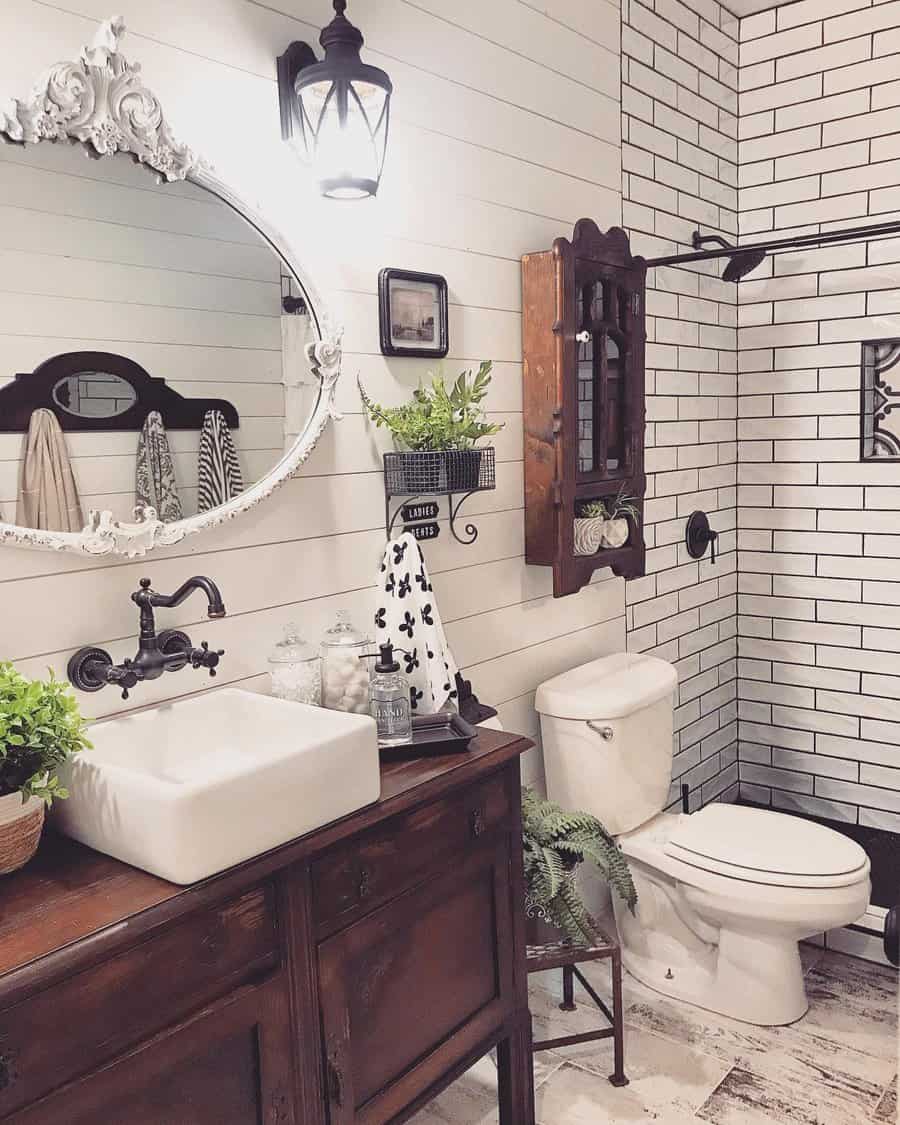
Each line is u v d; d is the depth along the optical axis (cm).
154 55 160
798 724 350
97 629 158
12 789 129
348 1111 152
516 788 188
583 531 252
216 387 171
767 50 338
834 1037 236
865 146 320
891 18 311
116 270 156
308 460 191
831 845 238
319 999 146
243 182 175
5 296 142
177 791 126
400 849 161
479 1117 210
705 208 328
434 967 170
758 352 347
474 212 229
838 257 327
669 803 318
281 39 181
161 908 123
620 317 264
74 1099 115
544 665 262
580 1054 230
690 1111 210
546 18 249
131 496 159
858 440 329
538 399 242
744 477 354
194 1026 128
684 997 252
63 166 148
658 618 312
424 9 212
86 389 153
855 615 335
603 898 287
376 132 177
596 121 270
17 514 145
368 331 202
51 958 112
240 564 180
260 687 185
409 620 205
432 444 203
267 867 135
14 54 142
